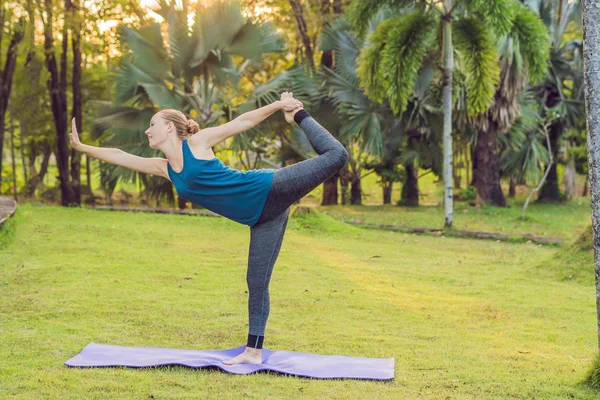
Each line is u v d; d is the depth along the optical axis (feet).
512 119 65.57
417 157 67.56
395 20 50.03
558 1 73.41
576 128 78.18
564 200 80.02
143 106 57.06
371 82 51.06
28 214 45.32
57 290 22.80
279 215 15.12
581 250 30.17
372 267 30.91
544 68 49.55
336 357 15.94
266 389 13.50
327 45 66.90
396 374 14.85
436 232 49.49
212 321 19.49
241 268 28.78
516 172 74.38
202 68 54.03
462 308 22.34
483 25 48.88
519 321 20.74
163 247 34.09
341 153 14.60
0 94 64.80
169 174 15.07
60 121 62.23
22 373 14.05
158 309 20.72
